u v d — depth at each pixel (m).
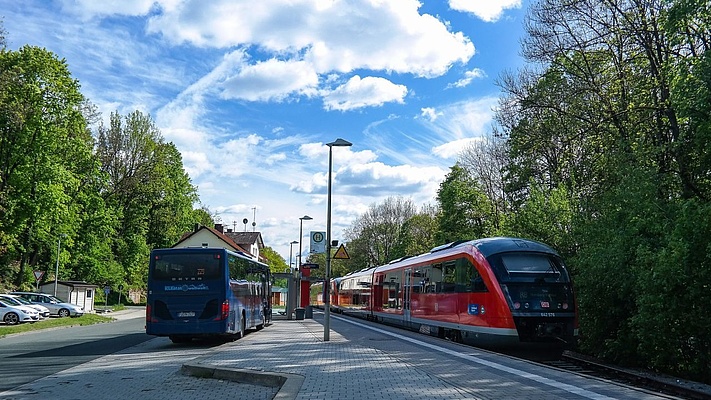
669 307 17.44
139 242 66.19
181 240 89.00
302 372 12.04
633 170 20.48
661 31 23.09
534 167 36.38
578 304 20.70
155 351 18.88
